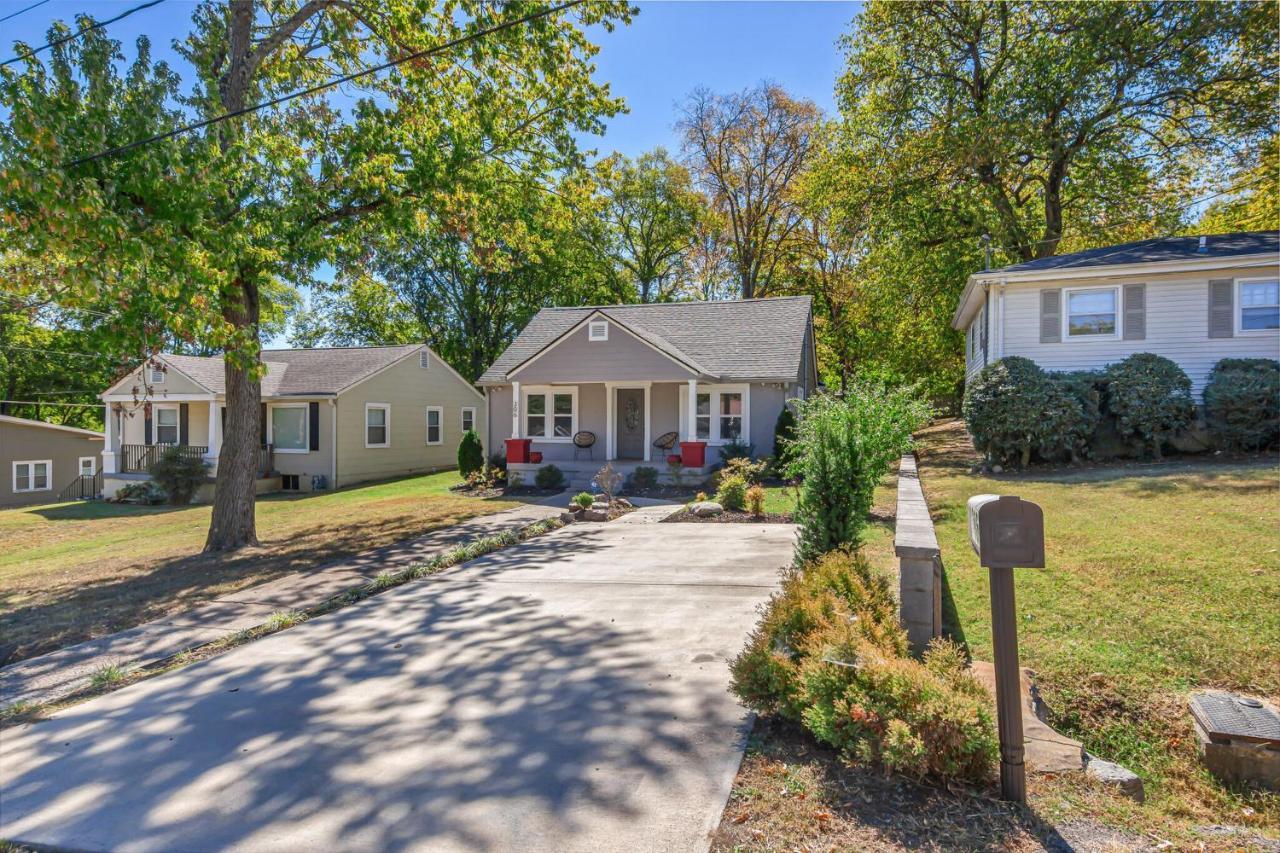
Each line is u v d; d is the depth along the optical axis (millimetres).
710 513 11766
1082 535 7266
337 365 24312
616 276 36688
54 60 7996
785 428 16531
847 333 32094
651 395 18609
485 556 9258
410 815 3107
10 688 5172
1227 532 6902
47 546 14070
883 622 4113
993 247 19797
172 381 22125
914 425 10422
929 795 3102
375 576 8148
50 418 37781
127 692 4945
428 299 34812
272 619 6504
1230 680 4270
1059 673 4469
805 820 2943
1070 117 19156
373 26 11117
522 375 17938
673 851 2768
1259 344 13516
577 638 5559
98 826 3154
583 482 17625
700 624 5816
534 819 3025
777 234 33344
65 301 8281
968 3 19797
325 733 4023
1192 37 17484
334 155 11117
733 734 3768
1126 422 13266
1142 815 3029
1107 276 14289
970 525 3338
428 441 26500
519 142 12281
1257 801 3418
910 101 21016
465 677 4824
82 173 7934
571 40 11312
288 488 22500
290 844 2930
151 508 20375
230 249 8984
